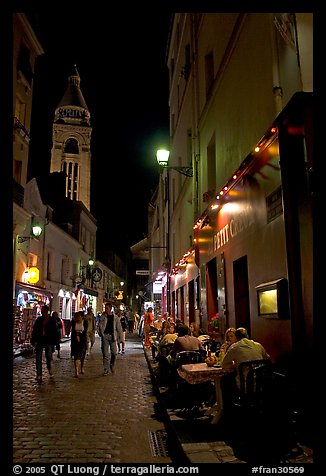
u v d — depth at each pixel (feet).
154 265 117.08
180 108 61.05
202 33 43.14
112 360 37.99
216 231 33.19
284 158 17.49
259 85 23.21
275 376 17.53
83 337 37.24
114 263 198.39
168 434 18.53
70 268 103.04
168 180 78.18
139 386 31.19
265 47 22.12
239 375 15.83
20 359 49.62
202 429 17.25
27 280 67.05
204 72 42.04
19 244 65.72
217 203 31.53
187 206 53.72
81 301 116.26
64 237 97.55
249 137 25.31
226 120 31.65
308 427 14.64
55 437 17.97
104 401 25.66
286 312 17.54
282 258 18.26
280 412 14.94
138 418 21.50
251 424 14.96
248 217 23.81
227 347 20.33
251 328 22.75
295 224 16.89
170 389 25.27
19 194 61.93
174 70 69.05
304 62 16.80
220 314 31.04
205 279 38.01
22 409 23.21
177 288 63.93
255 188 22.52
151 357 48.19
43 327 33.45
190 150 51.88
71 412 22.65
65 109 221.05
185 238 55.98
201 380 17.35
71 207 117.50
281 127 17.74
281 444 14.37
